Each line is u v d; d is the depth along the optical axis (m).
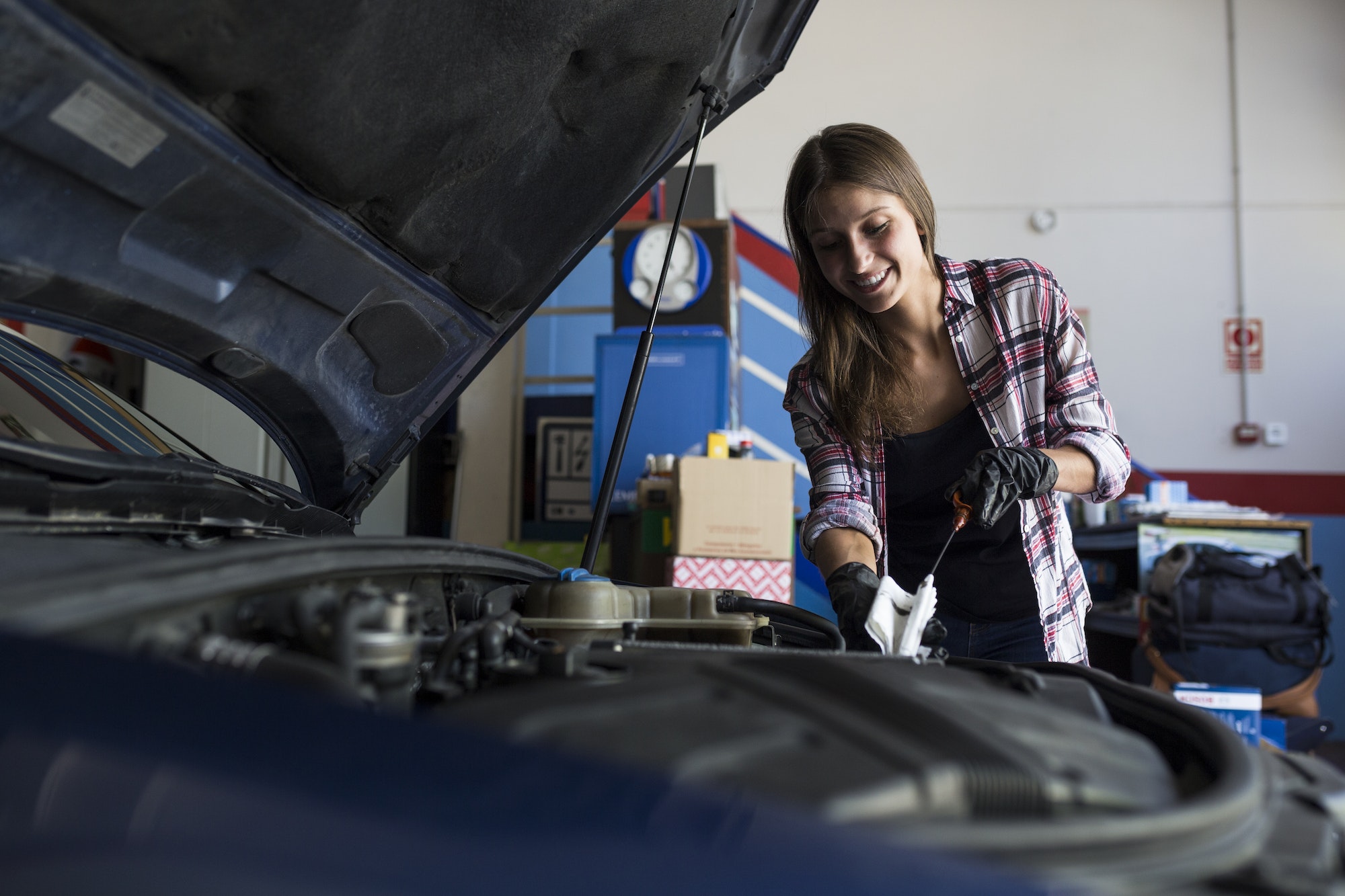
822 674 0.62
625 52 1.17
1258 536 3.76
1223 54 6.20
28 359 1.31
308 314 1.20
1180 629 3.39
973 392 1.59
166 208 0.94
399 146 1.04
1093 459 1.46
